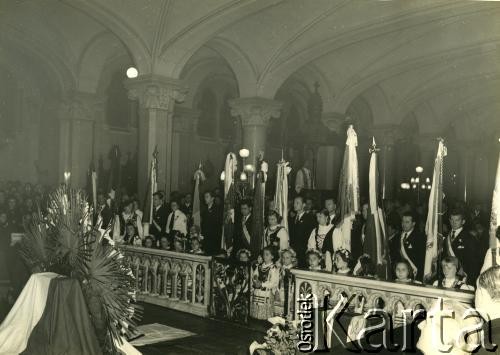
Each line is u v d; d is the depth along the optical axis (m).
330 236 7.61
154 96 14.83
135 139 22.86
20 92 20.28
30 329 3.49
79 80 18.91
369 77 20.08
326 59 20.14
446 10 13.85
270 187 16.89
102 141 21.53
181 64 15.35
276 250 6.93
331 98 21.16
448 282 5.66
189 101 24.30
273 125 27.61
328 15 15.64
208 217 11.09
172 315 7.55
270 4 14.06
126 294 3.60
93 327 3.42
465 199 29.61
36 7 15.80
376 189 6.23
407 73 22.53
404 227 7.83
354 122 28.14
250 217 8.41
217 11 14.40
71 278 3.46
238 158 18.09
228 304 7.19
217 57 20.89
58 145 19.69
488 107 27.91
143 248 8.60
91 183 11.52
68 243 3.55
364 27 15.33
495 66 19.94
